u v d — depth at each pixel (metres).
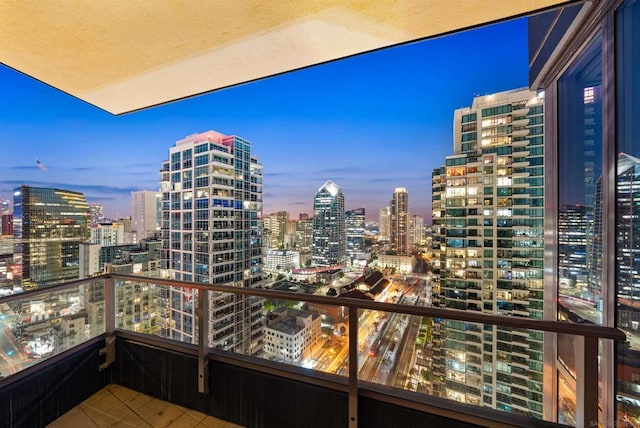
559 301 2.24
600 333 0.95
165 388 1.85
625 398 1.30
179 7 1.27
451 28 1.47
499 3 1.28
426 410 1.24
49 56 1.67
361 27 1.45
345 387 1.38
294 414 1.48
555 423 1.08
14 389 1.52
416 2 1.27
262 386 1.57
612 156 1.41
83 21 1.35
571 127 2.09
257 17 1.36
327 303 1.39
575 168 2.03
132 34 1.47
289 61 1.79
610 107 1.44
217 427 1.61
